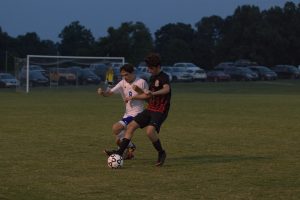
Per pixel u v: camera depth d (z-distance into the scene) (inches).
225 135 854.5
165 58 5393.7
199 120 1104.8
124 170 548.7
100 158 620.7
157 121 561.0
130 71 598.9
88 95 2177.7
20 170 546.9
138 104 604.4
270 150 693.9
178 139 804.0
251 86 3129.9
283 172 541.3
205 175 524.7
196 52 5467.5
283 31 5147.6
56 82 2723.9
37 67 2723.9
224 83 3496.6
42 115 1220.5
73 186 475.2
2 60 4970.5
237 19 5206.7
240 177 515.8
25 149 690.2
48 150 682.2
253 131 908.0
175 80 3686.0
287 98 1955.0
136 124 569.0
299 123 1042.1
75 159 613.3
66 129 928.3
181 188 469.1
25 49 5408.5
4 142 758.5
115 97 2023.9
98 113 1282.0
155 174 529.3
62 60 2758.4
